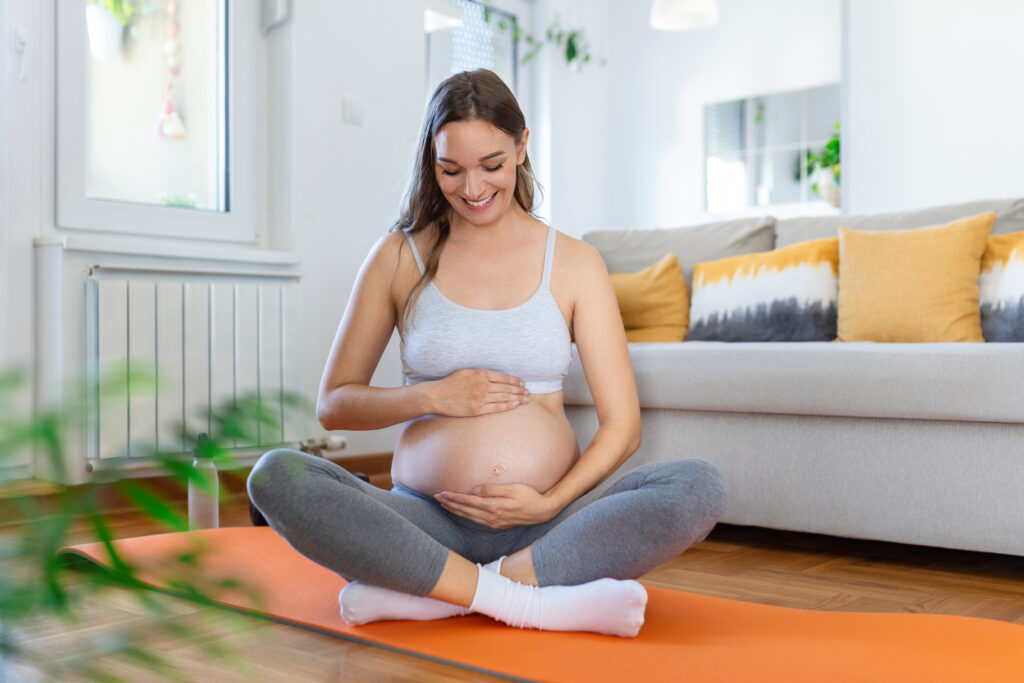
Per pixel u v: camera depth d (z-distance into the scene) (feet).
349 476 4.57
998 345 6.49
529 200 5.28
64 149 9.52
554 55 17.97
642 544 4.41
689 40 19.04
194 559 1.13
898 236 8.48
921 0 13.82
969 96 13.47
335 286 11.63
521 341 4.90
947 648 4.28
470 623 4.60
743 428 7.55
